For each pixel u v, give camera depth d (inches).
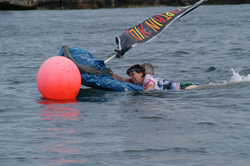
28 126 531.8
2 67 1170.6
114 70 1095.6
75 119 568.1
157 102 681.6
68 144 450.6
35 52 1598.2
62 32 2620.6
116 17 4192.9
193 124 528.7
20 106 663.8
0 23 3476.9
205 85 816.3
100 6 6102.4
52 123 546.6
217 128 506.3
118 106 655.1
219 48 1576.0
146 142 454.0
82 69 796.6
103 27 3009.4
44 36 2348.7
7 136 485.4
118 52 870.4
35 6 5728.3
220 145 438.0
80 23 3472.0
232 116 567.5
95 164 385.7
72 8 5989.2
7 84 891.4
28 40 2118.6
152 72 854.5
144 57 1376.7
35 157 408.2
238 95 717.3
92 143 453.1
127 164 383.9
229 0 6294.3
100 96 753.0
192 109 620.1
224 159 394.3
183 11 985.5
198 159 395.5
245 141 450.0
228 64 1157.1
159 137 472.1
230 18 3565.5
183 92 768.3
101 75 815.1
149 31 925.8
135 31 913.5
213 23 3078.2
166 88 806.5
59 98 725.9
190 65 1166.3
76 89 729.6
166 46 1712.6
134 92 781.3
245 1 6333.7
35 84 895.7
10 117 585.6
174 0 6008.9
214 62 1210.6
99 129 512.1
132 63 1238.9
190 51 1515.7
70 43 1942.7
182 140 459.2
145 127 518.3
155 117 572.7
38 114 602.5
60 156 410.3
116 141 459.2
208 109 616.4
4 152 425.1
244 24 2827.3
